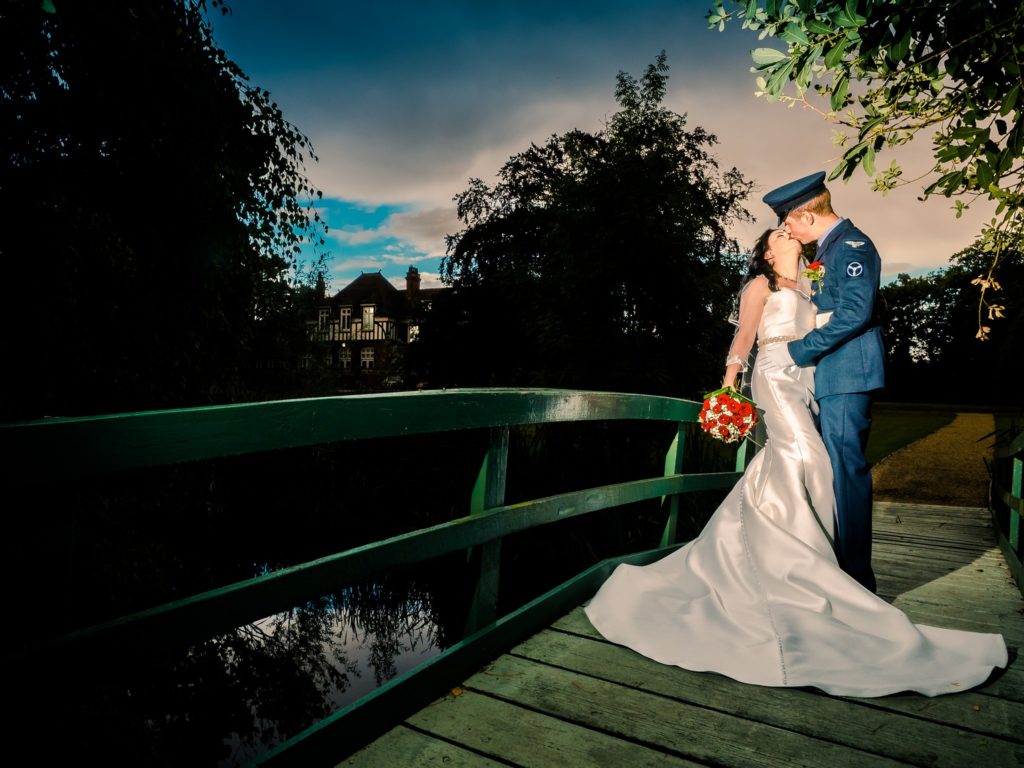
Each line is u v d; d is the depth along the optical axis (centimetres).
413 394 184
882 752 172
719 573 252
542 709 194
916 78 198
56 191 631
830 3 190
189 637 129
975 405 3362
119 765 332
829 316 258
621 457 594
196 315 804
